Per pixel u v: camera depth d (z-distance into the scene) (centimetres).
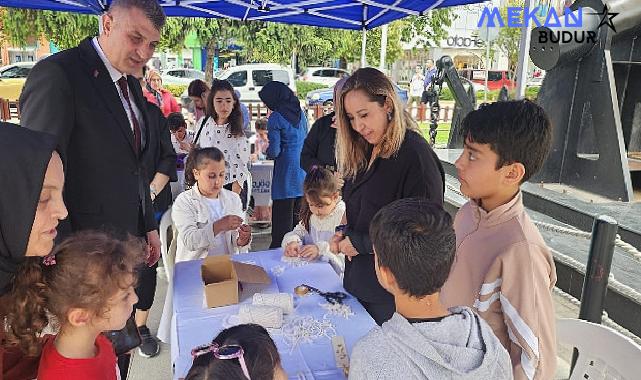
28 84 193
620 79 467
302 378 143
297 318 177
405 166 176
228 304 186
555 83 429
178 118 516
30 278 107
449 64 630
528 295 122
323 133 361
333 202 263
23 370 119
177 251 271
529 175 131
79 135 200
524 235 127
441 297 142
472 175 133
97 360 121
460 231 148
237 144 420
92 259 115
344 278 202
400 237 103
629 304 254
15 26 1149
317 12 570
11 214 89
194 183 294
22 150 90
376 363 99
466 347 98
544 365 124
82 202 205
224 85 415
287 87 425
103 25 205
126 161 213
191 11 589
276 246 435
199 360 109
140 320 284
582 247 320
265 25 1424
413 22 1634
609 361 155
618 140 380
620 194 381
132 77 229
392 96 175
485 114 132
